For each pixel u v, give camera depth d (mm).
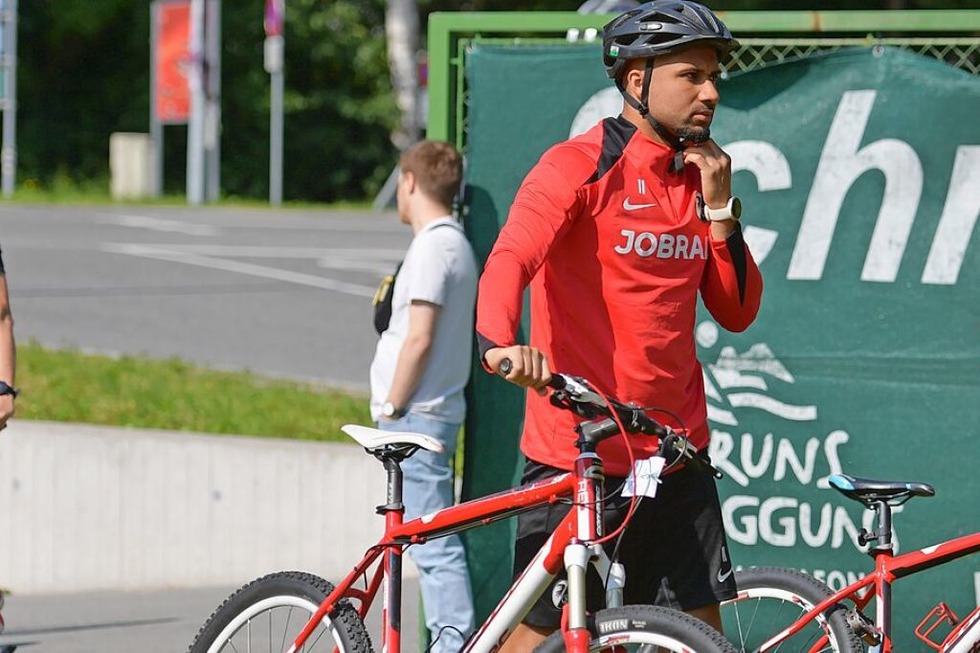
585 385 12641
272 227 75562
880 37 19375
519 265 13156
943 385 18703
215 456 26297
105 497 26672
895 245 18797
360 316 47250
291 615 14695
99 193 111500
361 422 30328
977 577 18734
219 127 124438
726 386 19234
